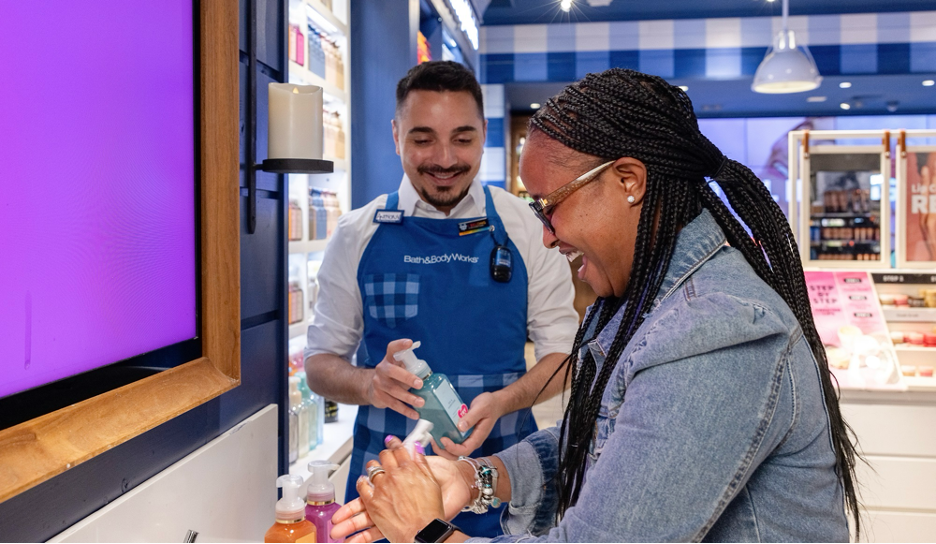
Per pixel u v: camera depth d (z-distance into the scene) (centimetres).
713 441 83
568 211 107
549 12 688
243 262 162
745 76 701
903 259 317
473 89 194
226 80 136
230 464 144
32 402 91
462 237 202
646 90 105
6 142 85
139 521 112
